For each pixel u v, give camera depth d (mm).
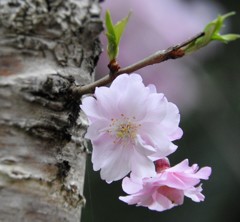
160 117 322
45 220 304
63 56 322
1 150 302
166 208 326
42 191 304
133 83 322
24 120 306
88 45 333
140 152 322
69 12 327
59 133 311
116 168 324
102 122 321
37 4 320
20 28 315
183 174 329
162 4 678
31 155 305
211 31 339
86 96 333
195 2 713
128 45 661
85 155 326
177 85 708
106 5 652
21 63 312
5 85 307
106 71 643
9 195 299
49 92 311
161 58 320
